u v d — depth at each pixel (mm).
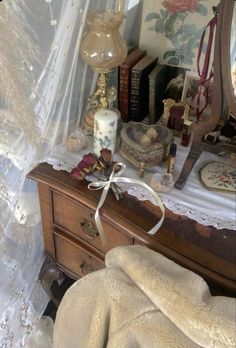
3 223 848
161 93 1058
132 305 705
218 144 865
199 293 672
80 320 808
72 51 869
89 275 776
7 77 684
